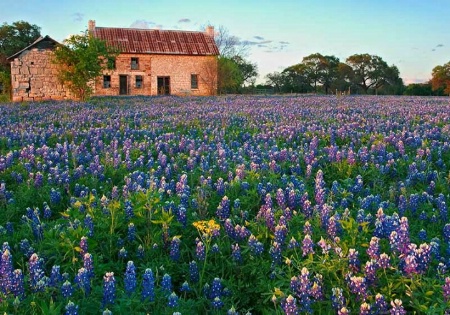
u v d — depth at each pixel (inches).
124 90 2228.1
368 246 166.2
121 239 197.8
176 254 186.4
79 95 1417.3
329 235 184.4
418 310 139.7
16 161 363.9
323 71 4092.0
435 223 216.4
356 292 143.6
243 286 169.9
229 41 3073.3
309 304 142.9
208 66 2272.4
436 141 393.7
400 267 157.0
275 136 486.3
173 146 427.5
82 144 417.4
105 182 314.3
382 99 1325.0
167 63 2249.0
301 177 304.8
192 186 294.8
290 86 4013.3
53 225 212.4
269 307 157.3
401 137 424.5
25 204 258.7
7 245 184.4
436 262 166.2
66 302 148.9
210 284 175.3
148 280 152.2
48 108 923.4
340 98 1407.5
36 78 1594.5
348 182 278.7
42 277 158.6
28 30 3518.7
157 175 325.4
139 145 425.4
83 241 175.9
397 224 177.8
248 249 182.9
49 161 343.0
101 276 177.3
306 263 163.0
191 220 219.3
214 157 372.5
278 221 207.0
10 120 655.8
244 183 267.1
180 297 162.1
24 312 142.0
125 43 2228.1
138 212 202.4
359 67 4065.0
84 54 1362.0
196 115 714.8
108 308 147.5
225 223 204.4
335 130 486.6
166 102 1165.1
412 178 292.4
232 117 671.1
